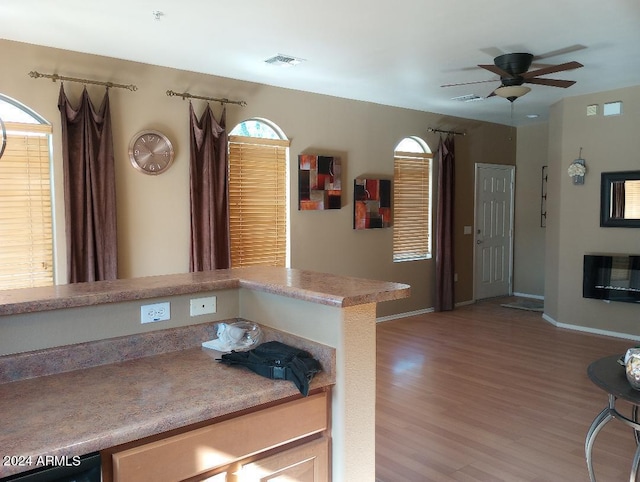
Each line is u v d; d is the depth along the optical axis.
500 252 7.97
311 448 1.74
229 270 2.52
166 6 3.08
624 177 5.41
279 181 5.34
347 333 1.78
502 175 7.87
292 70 4.59
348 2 3.03
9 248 3.79
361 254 6.09
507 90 4.00
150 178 4.40
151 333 1.97
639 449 2.28
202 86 4.67
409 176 6.63
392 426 3.32
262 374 1.73
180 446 1.43
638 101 5.28
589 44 3.85
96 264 4.06
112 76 4.16
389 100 5.95
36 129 3.82
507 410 3.58
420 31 3.54
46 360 1.73
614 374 2.27
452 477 2.69
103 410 1.44
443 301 6.93
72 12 3.17
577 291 5.87
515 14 3.23
